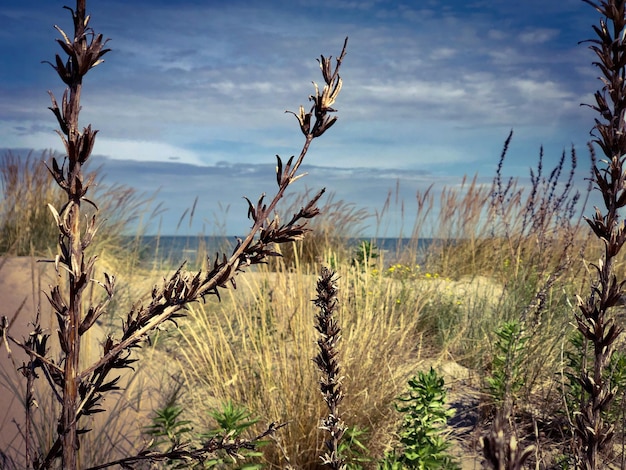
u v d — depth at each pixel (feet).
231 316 16.51
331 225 31.99
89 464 9.43
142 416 11.79
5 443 9.20
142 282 21.16
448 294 22.75
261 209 4.70
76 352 4.50
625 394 8.62
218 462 9.46
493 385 12.67
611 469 8.26
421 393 10.35
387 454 9.85
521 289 19.77
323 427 6.11
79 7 4.16
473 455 11.31
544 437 11.28
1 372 10.83
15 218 23.76
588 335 5.43
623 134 5.08
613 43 4.97
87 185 4.35
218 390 12.39
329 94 4.61
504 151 24.53
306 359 12.06
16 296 14.20
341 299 14.75
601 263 5.41
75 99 4.20
